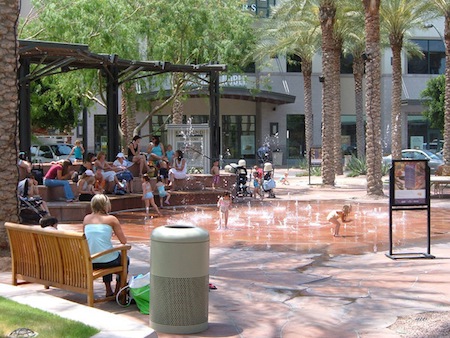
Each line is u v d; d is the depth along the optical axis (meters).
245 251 11.51
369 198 21.72
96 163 18.36
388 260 10.49
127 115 32.88
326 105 26.91
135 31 27.52
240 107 51.03
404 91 50.84
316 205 20.09
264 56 41.41
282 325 6.67
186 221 16.11
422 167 10.77
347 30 35.72
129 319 6.59
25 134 19.50
